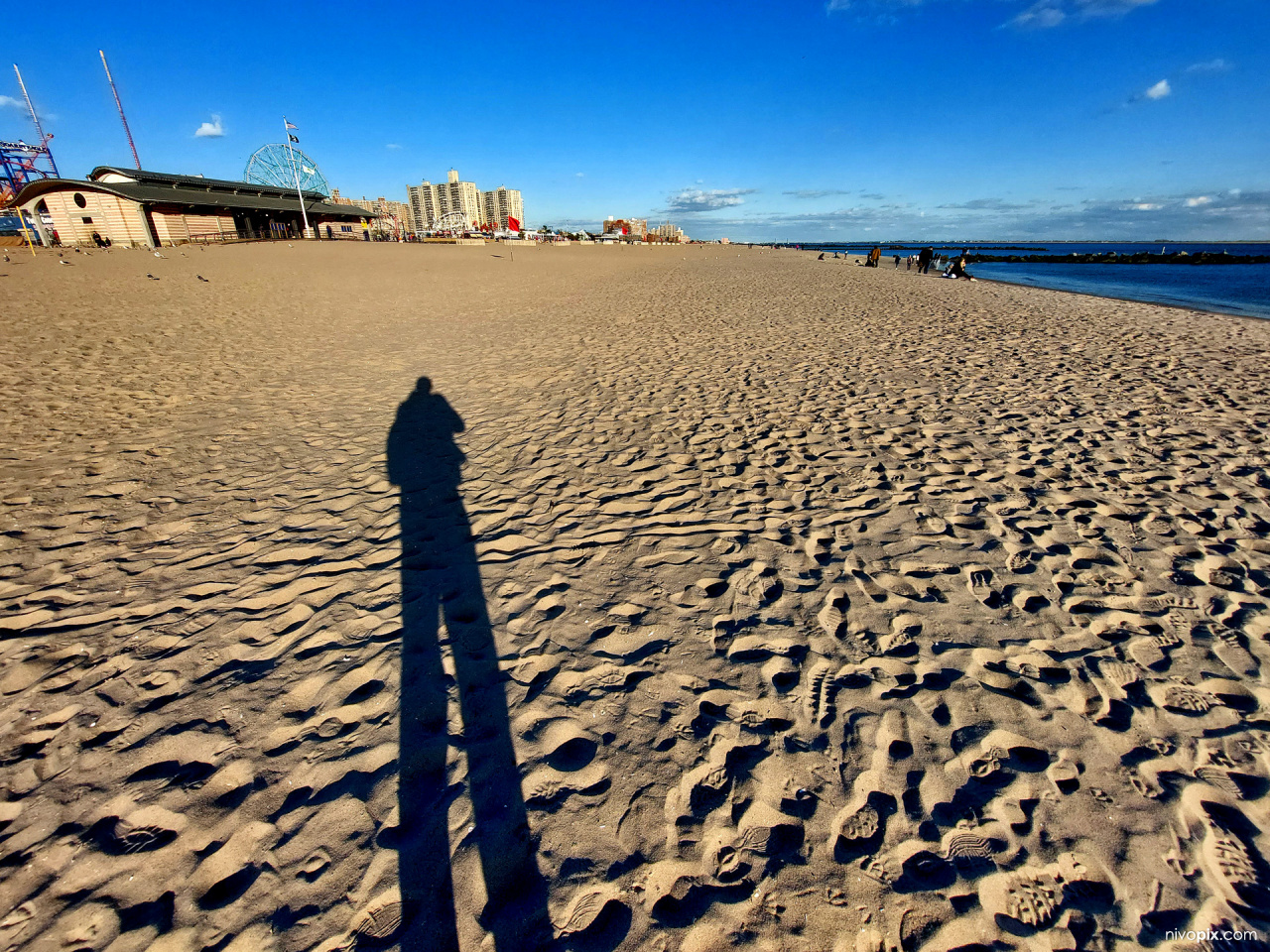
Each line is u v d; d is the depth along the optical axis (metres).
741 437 4.96
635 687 2.23
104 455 4.56
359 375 7.28
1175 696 2.15
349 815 1.73
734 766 1.88
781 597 2.78
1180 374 7.03
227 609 2.73
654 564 3.09
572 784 1.83
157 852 1.62
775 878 1.54
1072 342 9.05
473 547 3.29
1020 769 1.85
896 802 1.75
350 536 3.43
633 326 10.69
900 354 8.13
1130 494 3.84
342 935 1.42
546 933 1.42
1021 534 3.35
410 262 28.14
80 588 2.88
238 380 6.89
